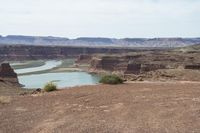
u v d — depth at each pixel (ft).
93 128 52.75
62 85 342.23
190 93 77.10
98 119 58.39
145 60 536.01
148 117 56.80
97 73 540.52
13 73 366.02
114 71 536.83
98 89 92.53
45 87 102.94
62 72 545.03
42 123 59.16
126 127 51.96
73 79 427.74
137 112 60.85
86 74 518.37
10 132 54.95
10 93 140.97
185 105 62.69
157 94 78.02
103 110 65.10
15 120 62.59
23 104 77.77
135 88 91.25
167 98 71.46
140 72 455.22
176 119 54.08
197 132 47.16
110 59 577.43
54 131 53.21
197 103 63.67
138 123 53.67
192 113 56.44
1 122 61.67
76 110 67.10
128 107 65.41
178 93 78.02
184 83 107.55
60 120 60.13
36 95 91.56
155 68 450.30
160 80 135.13
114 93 83.05
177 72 205.16
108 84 106.73
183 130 48.39
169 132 47.96
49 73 520.01
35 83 372.38
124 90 87.56
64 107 70.85
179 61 506.07
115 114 61.05
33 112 68.44
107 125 53.93
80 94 84.99
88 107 69.00
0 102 80.74
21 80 408.05
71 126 55.21
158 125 51.62
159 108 62.18
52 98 82.69
